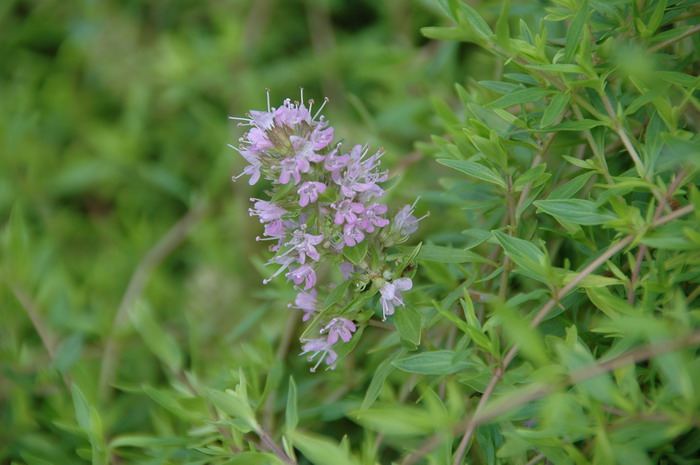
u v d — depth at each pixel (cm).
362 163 28
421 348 29
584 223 27
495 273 28
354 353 32
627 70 27
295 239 28
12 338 34
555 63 28
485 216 31
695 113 29
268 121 27
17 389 33
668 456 28
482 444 28
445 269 30
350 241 27
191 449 30
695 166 26
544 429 25
